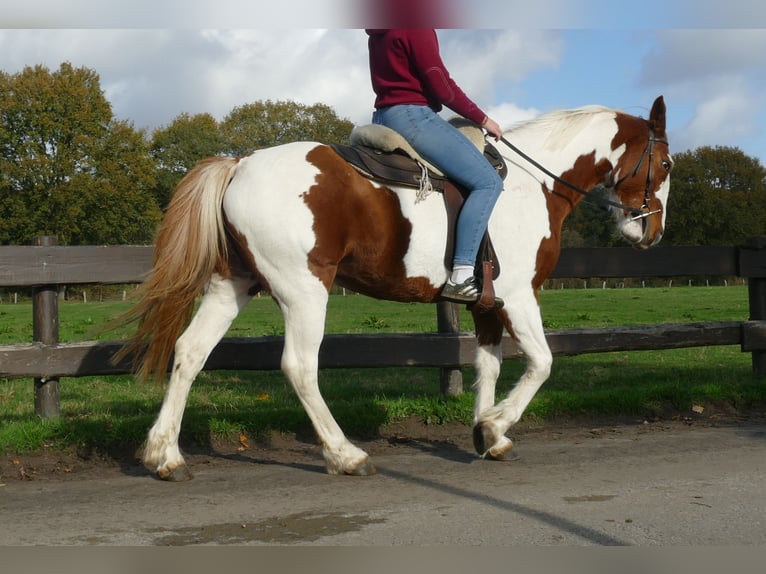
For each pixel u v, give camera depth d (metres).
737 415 6.90
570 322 17.59
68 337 13.79
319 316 4.66
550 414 6.67
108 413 6.81
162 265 4.63
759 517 3.96
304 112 75.56
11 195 52.62
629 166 5.86
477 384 5.58
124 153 56.28
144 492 4.51
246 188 4.63
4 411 7.20
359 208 4.71
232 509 4.16
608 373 9.59
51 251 6.16
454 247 5.00
